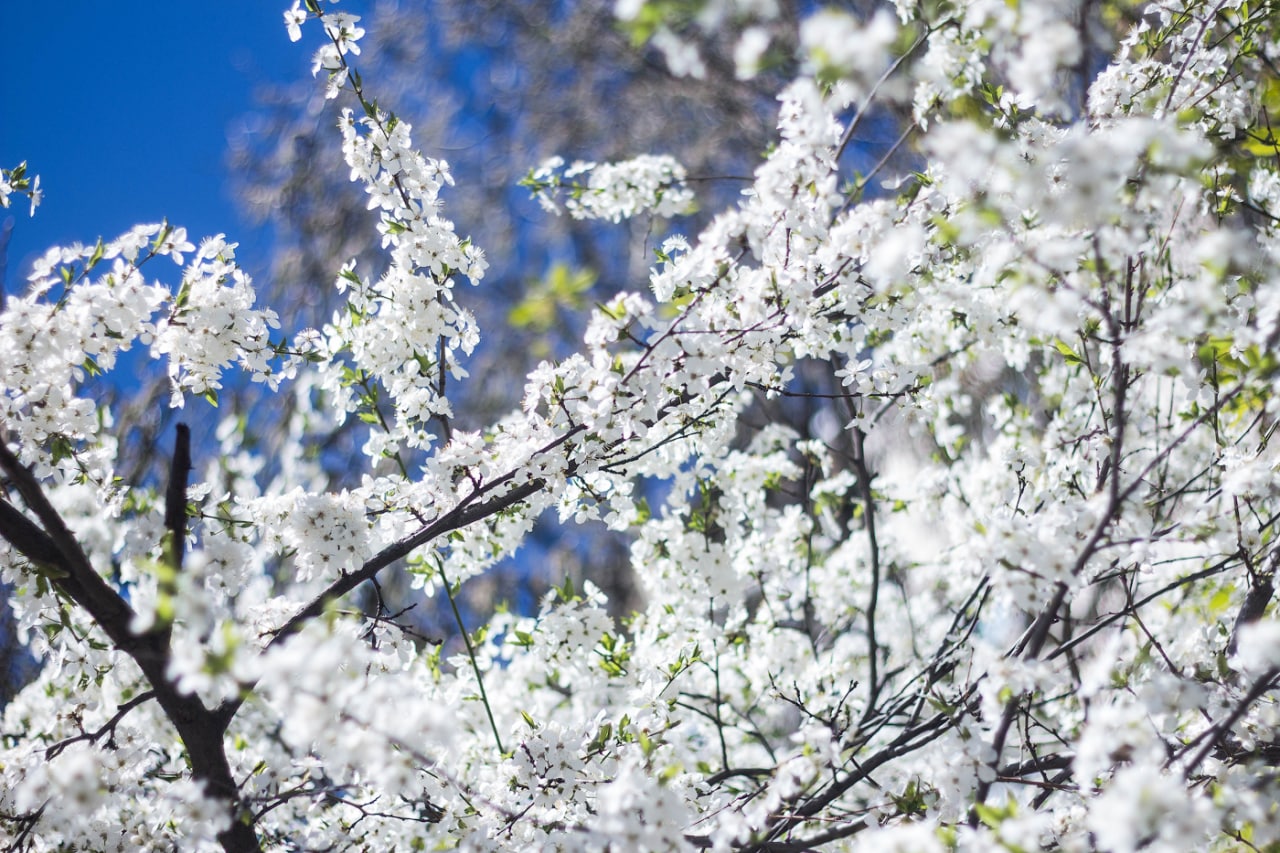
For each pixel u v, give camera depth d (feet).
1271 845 8.79
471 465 11.49
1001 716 8.98
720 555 15.87
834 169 10.77
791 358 12.90
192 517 10.87
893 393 13.04
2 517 9.43
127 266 10.36
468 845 10.50
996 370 19.90
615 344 10.65
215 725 10.09
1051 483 13.64
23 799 8.92
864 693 18.52
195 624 7.22
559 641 14.58
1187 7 11.84
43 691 15.61
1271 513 11.79
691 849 8.79
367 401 12.75
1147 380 15.08
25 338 10.00
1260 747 10.09
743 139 36.78
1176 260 11.88
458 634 28.43
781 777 9.65
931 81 11.37
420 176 12.48
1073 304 8.06
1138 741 8.12
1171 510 13.61
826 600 19.44
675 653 14.96
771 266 10.45
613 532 32.96
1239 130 12.90
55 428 10.36
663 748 14.35
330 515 11.09
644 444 12.90
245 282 11.38
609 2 41.11
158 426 22.98
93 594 9.19
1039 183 7.64
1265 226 12.70
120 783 10.87
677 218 33.53
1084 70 11.71
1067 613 11.69
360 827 12.13
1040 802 11.55
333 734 7.66
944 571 18.78
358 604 27.48
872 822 10.16
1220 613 13.47
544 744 11.62
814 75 10.20
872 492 18.17
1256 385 8.82
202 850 11.10
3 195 10.68
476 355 35.86
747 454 18.12
